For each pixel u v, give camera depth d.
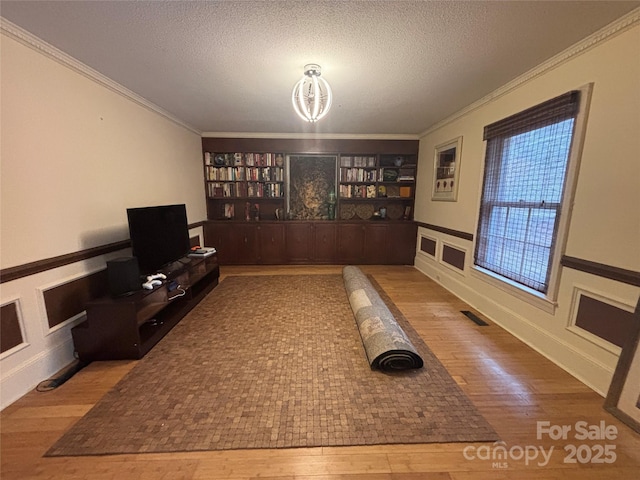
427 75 2.46
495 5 1.54
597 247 1.85
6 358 1.70
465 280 3.40
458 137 3.55
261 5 1.55
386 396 1.75
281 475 1.26
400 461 1.33
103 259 2.51
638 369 1.54
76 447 1.38
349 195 5.10
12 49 1.72
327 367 2.04
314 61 2.21
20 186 1.79
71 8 1.55
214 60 2.20
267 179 4.98
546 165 2.23
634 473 1.28
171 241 3.02
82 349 2.08
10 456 1.34
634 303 1.62
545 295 2.24
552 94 2.17
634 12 1.57
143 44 1.95
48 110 1.97
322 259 5.10
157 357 2.17
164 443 1.40
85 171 2.32
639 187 1.61
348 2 1.52
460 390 1.81
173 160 3.83
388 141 4.92
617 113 1.71
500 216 2.79
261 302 3.28
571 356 2.00
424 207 4.70
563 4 1.53
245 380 1.89
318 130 4.65
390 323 2.32
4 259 1.70
